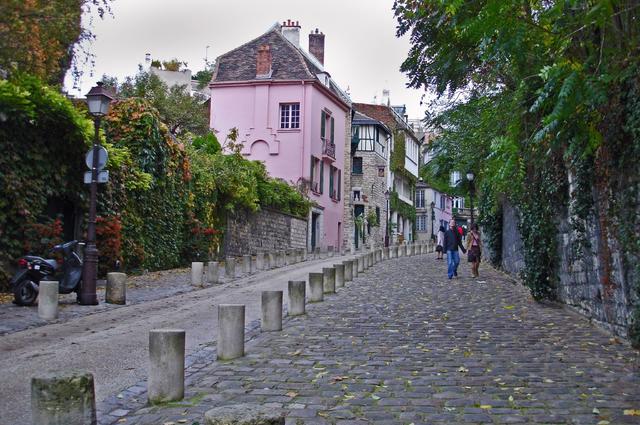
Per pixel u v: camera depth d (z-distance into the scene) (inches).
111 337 369.4
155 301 553.9
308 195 1576.0
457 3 260.8
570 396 238.5
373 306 514.3
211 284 711.7
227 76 1633.9
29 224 571.5
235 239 1134.4
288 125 1596.9
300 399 238.8
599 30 290.4
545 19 259.6
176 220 895.1
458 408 224.8
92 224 511.8
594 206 397.1
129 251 754.8
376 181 2191.2
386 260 1232.2
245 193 1122.0
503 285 693.3
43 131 594.6
